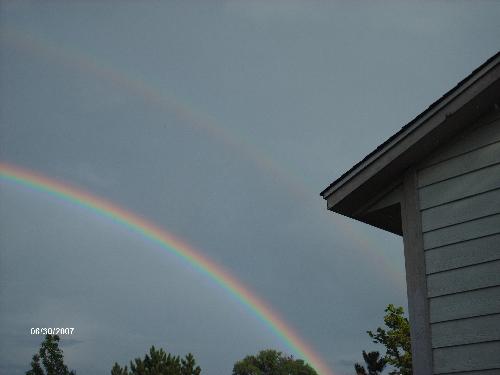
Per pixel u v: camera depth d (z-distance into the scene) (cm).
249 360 8238
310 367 8594
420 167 734
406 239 719
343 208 789
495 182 665
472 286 646
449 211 691
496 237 645
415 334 673
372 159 746
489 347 615
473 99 682
